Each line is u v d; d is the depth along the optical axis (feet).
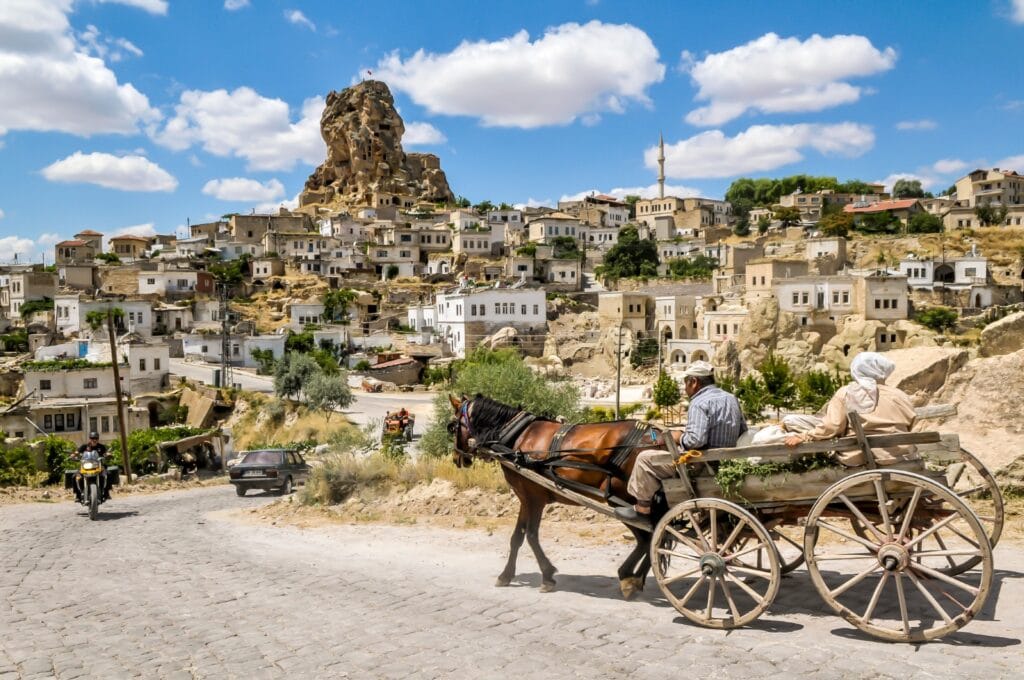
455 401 33.30
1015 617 22.56
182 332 351.67
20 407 176.86
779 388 176.55
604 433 28.22
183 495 94.94
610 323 347.97
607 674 19.83
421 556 38.47
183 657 22.67
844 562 30.58
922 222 490.90
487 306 336.49
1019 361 39.75
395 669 20.92
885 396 23.70
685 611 24.06
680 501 25.25
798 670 19.34
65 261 485.56
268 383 253.85
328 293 402.31
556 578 31.37
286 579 33.71
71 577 36.04
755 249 431.84
